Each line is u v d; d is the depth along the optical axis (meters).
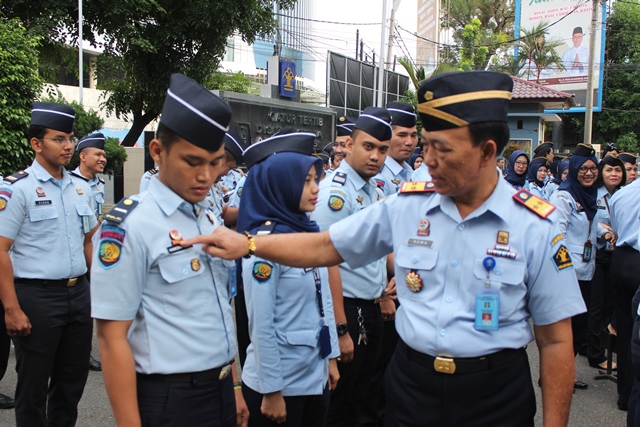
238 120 10.42
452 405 1.83
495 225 1.84
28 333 3.42
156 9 16.06
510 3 39.28
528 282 1.84
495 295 1.80
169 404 1.93
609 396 4.77
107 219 1.88
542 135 26.20
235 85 28.33
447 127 1.73
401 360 1.98
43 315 3.45
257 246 2.02
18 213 3.46
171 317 1.95
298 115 12.27
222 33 17.17
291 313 2.64
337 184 3.52
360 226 2.07
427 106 1.75
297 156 2.67
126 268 1.86
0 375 4.22
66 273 3.57
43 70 14.60
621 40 36.12
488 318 1.80
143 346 1.94
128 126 29.86
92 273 1.88
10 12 14.16
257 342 2.50
